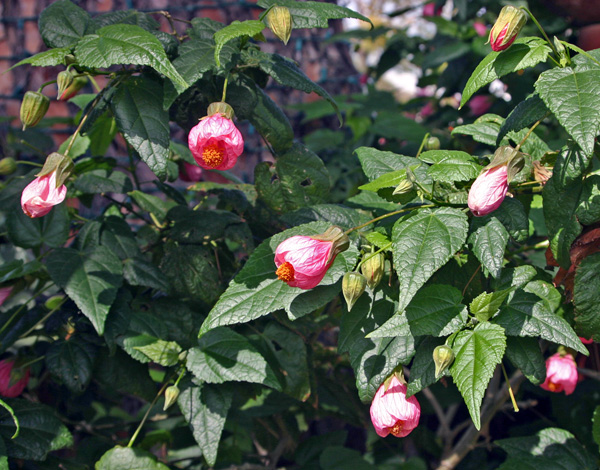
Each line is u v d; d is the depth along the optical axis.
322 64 1.41
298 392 0.84
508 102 1.23
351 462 1.01
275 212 0.87
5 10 1.30
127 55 0.71
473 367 0.67
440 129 1.33
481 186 0.68
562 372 0.87
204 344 0.82
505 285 0.73
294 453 1.06
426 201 0.77
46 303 0.94
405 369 1.08
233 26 0.74
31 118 0.76
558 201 0.72
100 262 0.83
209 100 0.81
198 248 0.86
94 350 0.84
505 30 0.70
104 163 0.89
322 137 1.27
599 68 0.69
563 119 0.67
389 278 0.74
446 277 0.75
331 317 0.95
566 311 0.74
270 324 0.86
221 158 0.73
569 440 0.86
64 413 0.98
